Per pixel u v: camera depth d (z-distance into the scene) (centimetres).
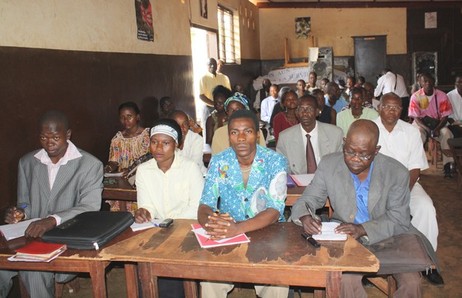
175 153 270
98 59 416
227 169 234
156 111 561
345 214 243
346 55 1277
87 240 206
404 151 330
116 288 332
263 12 1281
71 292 331
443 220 436
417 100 645
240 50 1041
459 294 294
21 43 307
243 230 212
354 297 216
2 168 283
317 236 205
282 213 240
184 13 672
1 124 283
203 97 727
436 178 601
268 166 230
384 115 326
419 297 217
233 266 184
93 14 410
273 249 193
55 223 238
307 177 327
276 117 478
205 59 835
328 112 527
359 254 185
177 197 265
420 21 1241
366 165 225
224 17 954
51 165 270
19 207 264
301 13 1270
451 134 583
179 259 188
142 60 519
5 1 292
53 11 346
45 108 331
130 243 209
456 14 1226
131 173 347
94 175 271
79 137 381
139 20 513
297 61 1287
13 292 298
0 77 284
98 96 414
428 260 213
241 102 388
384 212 238
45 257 198
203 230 219
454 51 1242
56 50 347
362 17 1253
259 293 252
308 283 182
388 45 1260
